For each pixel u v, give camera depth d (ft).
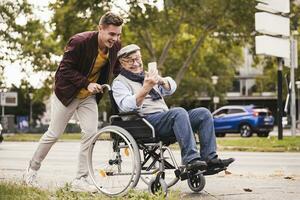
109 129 21.15
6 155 50.80
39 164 23.72
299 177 29.53
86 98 22.76
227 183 26.61
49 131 23.21
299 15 92.32
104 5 89.61
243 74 231.91
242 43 105.40
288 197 21.97
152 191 21.12
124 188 20.67
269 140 63.00
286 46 61.31
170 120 20.67
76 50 22.09
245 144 59.72
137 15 90.27
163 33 101.09
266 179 28.43
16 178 27.07
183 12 99.81
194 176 22.89
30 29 94.02
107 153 21.61
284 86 163.02
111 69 22.56
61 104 22.62
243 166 37.99
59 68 22.45
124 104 21.07
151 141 21.06
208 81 169.17
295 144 56.95
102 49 22.26
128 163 21.04
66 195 20.26
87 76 22.48
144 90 20.74
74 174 32.07
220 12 98.12
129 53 21.81
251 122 102.63
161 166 21.02
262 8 60.29
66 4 91.76
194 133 21.62
